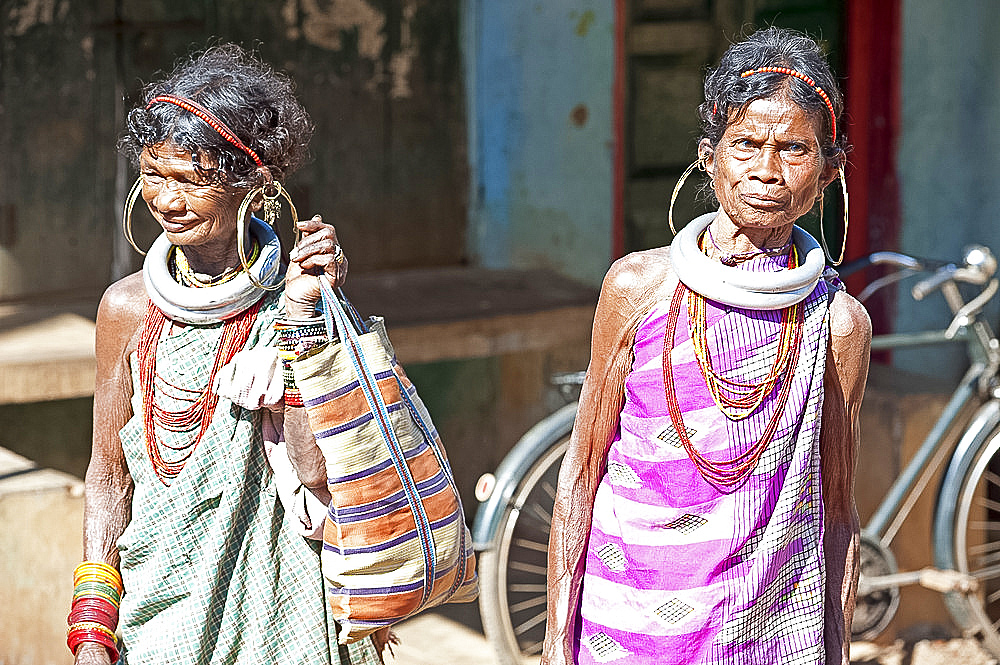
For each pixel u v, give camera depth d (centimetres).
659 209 684
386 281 653
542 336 580
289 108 242
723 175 230
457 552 248
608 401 253
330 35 668
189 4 641
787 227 238
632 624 247
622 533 248
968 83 614
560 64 662
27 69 611
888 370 590
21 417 563
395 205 697
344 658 255
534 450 442
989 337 484
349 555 236
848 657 255
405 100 691
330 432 230
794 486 238
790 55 225
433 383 645
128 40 627
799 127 222
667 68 671
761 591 240
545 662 264
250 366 235
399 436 237
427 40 691
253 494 246
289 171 246
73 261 639
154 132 227
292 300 230
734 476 236
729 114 227
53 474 469
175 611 246
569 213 670
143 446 247
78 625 245
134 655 247
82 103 629
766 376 236
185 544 244
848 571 255
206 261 245
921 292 478
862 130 641
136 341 249
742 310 235
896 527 495
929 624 534
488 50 693
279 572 247
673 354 239
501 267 704
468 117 709
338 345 231
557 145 670
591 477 259
